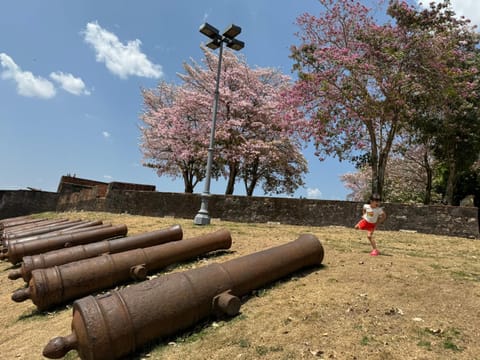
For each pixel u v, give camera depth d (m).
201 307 3.55
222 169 22.47
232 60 20.30
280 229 9.63
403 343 2.93
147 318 3.14
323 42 14.09
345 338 3.05
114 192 16.73
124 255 5.38
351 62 12.34
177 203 13.86
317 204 11.10
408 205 9.95
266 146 18.64
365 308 3.63
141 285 3.41
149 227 10.75
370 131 13.46
